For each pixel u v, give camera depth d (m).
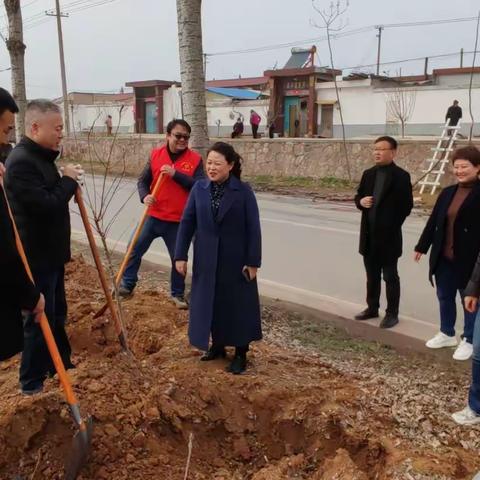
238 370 4.04
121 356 4.19
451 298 4.83
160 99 40.91
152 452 3.21
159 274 7.21
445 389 4.08
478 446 3.35
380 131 32.34
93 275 6.58
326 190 17.45
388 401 3.78
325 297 6.50
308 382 3.99
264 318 5.57
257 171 21.28
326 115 34.00
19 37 11.06
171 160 5.61
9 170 3.31
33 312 2.98
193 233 4.21
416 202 14.84
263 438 3.55
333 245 9.51
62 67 34.34
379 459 3.19
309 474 3.19
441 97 30.42
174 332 4.87
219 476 3.22
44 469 3.09
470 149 4.52
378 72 46.88
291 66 40.22
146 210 5.19
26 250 3.35
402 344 5.00
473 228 4.52
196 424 3.49
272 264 8.23
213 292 3.99
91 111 39.78
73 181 3.53
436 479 2.87
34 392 3.58
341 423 3.40
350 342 5.04
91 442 3.07
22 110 11.19
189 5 6.09
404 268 8.05
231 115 37.94
